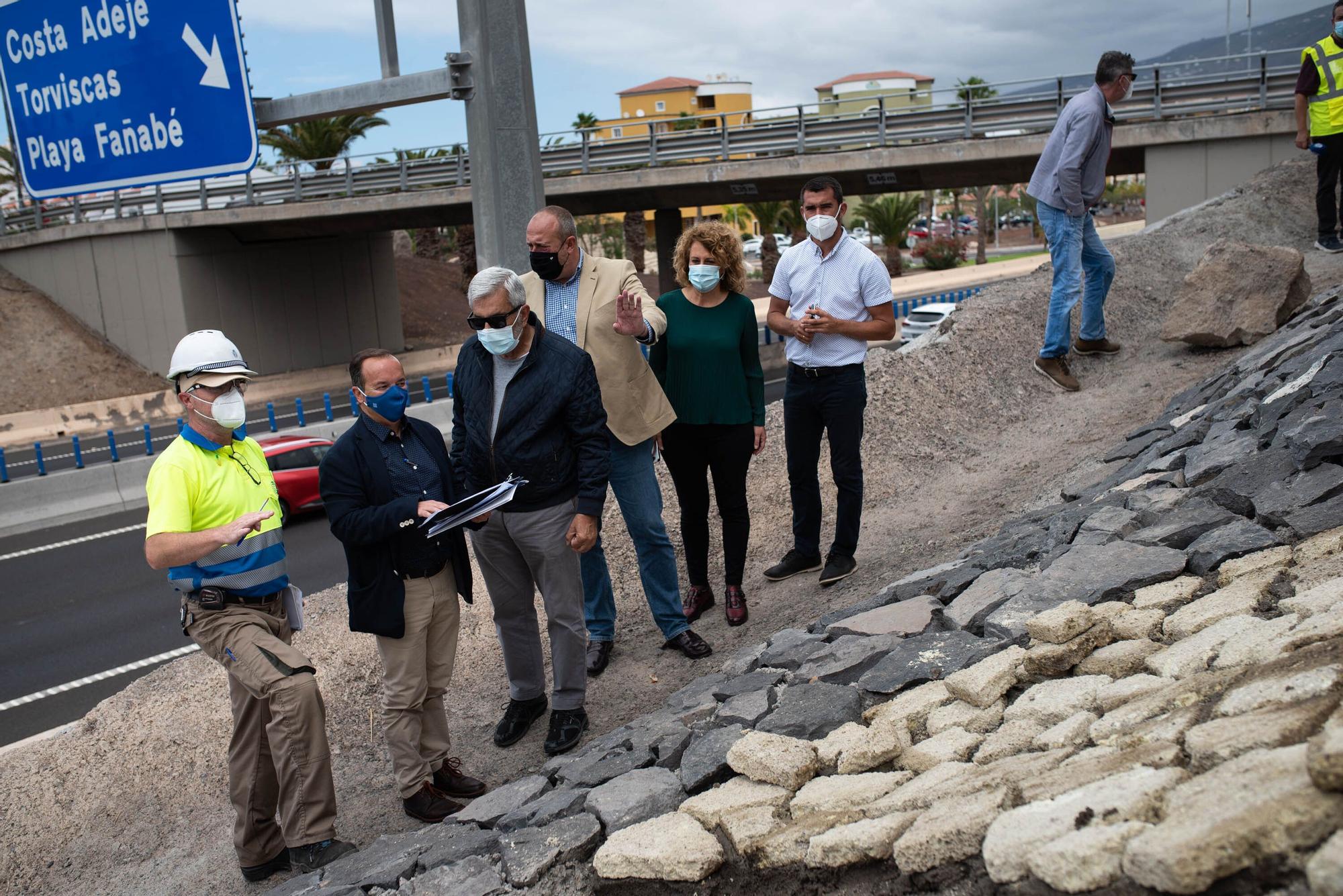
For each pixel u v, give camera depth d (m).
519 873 2.71
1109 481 4.67
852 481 4.94
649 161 27.20
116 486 15.24
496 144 6.32
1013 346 8.16
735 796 2.71
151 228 31.42
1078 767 2.13
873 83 93.00
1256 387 4.62
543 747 4.24
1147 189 19.30
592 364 3.93
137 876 4.05
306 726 3.52
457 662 5.11
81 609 10.19
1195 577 3.02
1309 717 1.83
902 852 2.13
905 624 3.45
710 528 6.21
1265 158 18.17
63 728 5.41
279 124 7.76
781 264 4.96
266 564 3.71
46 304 33.88
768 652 3.74
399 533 3.71
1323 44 9.45
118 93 8.57
